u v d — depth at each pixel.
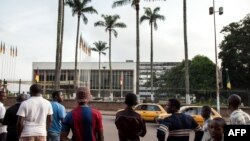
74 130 4.98
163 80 120.56
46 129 6.68
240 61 61.00
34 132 6.36
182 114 5.80
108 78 110.00
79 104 5.17
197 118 21.11
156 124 24.67
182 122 5.66
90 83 109.69
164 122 5.63
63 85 99.38
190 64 83.25
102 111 42.44
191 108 21.61
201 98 42.75
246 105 38.69
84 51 72.44
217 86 33.00
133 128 6.28
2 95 7.67
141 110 25.91
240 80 63.19
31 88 6.66
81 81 109.00
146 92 134.12
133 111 6.43
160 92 44.78
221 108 36.09
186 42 34.88
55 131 7.49
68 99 46.03
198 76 80.44
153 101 41.59
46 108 6.62
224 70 64.12
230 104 5.62
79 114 5.01
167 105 5.88
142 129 6.40
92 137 4.99
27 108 6.42
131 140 6.28
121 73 109.69
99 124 5.11
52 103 7.66
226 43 63.03
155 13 60.53
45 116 6.59
